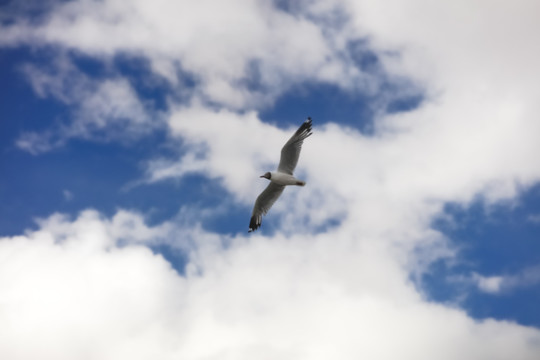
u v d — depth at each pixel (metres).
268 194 33.34
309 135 32.44
